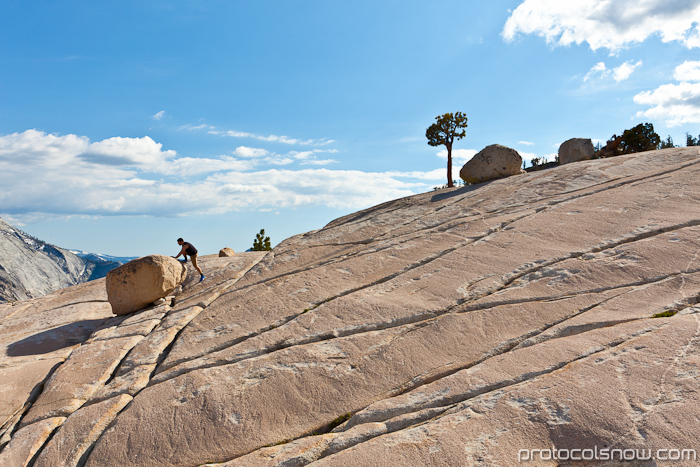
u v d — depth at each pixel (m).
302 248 13.95
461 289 7.98
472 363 5.79
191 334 9.09
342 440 4.75
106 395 7.21
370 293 8.80
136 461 5.52
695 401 3.90
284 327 8.14
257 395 6.14
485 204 13.35
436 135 28.45
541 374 4.95
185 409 6.19
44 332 11.27
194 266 13.92
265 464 4.76
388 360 6.28
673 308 5.75
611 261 7.50
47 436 6.47
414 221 13.59
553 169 15.45
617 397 4.19
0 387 8.02
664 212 9.01
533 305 6.78
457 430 4.33
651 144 33.19
